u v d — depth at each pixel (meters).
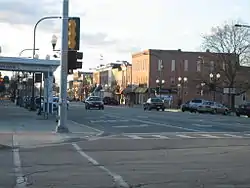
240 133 26.09
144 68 99.88
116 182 10.30
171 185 9.97
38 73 44.16
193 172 11.85
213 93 90.81
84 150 16.94
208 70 89.31
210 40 72.56
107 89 128.12
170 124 33.31
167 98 90.12
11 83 116.75
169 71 97.25
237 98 95.44
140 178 10.87
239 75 76.94
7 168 12.33
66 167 12.57
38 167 12.54
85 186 9.80
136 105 97.94
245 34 70.75
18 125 28.00
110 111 57.22
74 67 22.83
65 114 23.38
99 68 148.25
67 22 22.62
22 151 16.50
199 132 26.48
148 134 24.72
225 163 13.62
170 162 13.80
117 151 16.70
